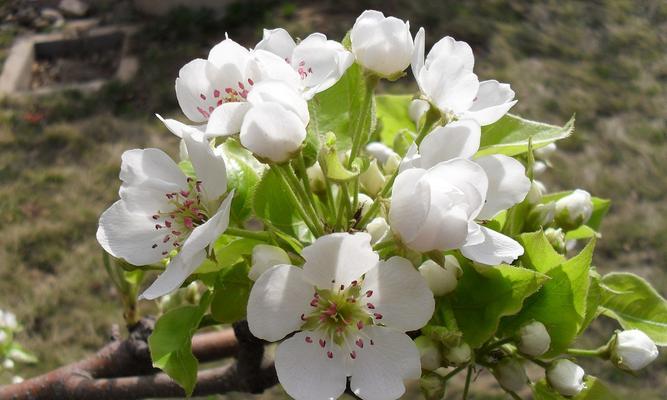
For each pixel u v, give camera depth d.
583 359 0.65
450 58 0.23
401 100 0.29
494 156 0.22
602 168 0.82
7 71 1.00
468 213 0.20
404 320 0.21
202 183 0.22
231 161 0.24
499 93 0.24
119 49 1.04
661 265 0.73
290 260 0.22
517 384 0.22
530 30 1.00
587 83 0.92
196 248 0.20
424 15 1.00
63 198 0.80
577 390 0.22
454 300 0.22
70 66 1.03
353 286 0.21
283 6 1.03
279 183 0.23
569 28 1.01
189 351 0.22
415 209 0.20
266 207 0.23
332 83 0.22
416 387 0.58
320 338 0.21
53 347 0.67
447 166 0.20
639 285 0.26
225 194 0.22
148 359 0.30
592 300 0.23
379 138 0.30
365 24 0.23
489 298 0.22
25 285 0.72
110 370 0.31
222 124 0.21
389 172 0.24
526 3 1.05
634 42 1.00
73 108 0.91
